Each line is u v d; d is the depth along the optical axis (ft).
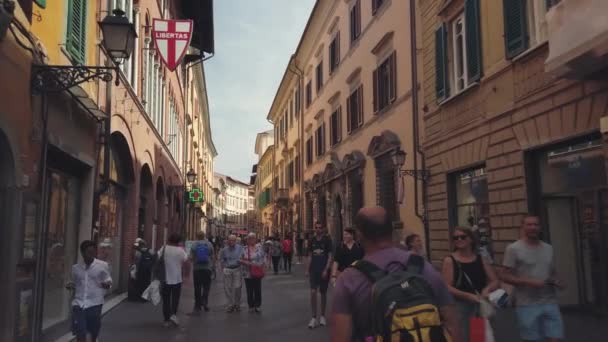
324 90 98.12
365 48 72.33
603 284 29.86
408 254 10.19
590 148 29.89
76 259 35.78
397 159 50.03
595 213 29.78
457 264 18.15
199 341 29.73
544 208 33.81
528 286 18.66
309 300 47.50
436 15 47.75
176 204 99.81
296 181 128.98
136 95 49.55
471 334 16.12
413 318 8.96
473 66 40.40
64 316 33.88
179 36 49.08
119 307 43.16
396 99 59.11
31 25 24.79
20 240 23.56
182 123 106.01
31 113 24.77
